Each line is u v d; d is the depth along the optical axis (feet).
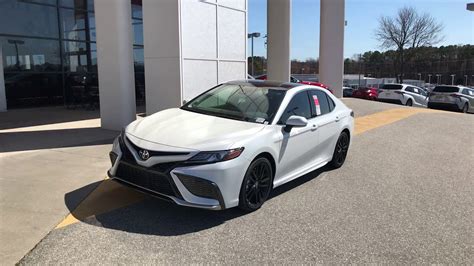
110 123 30.91
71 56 50.80
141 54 58.08
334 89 64.23
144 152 13.85
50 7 47.70
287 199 16.96
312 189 18.48
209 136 14.34
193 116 16.90
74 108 45.68
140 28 57.67
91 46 53.26
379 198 17.56
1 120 35.65
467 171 22.72
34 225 13.29
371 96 92.12
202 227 13.69
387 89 78.18
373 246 12.85
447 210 16.35
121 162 14.65
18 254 11.38
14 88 44.80
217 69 37.06
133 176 14.40
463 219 15.43
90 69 53.47
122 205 15.28
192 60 34.42
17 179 17.94
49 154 22.63
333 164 22.03
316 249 12.48
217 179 13.48
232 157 13.82
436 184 19.99
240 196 14.44
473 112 77.56
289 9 57.16
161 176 13.51
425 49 216.74
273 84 19.61
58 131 30.09
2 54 43.04
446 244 13.21
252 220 14.49
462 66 265.34
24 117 37.78
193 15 34.06
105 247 11.98
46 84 48.08
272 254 12.04
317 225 14.32
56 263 10.96
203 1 34.91
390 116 46.16
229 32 38.04
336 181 19.90
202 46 35.27
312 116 19.21
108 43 29.76
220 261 11.48
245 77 40.42
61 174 18.84
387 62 247.29
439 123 41.93
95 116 38.91
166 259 11.44
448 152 27.81
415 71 244.01
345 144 22.72
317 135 19.08
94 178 18.35
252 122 16.28
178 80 33.45
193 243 12.50
